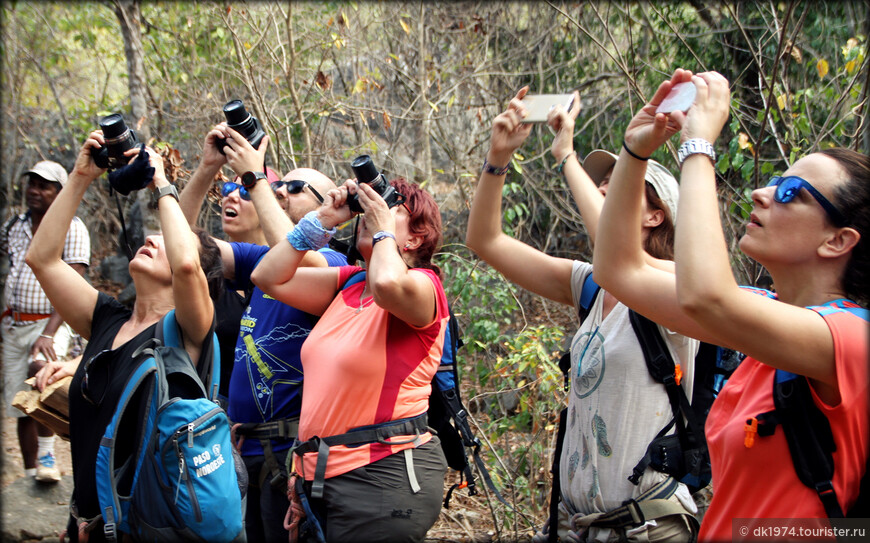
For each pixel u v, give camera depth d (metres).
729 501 1.45
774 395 1.39
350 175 6.43
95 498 2.13
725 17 5.80
